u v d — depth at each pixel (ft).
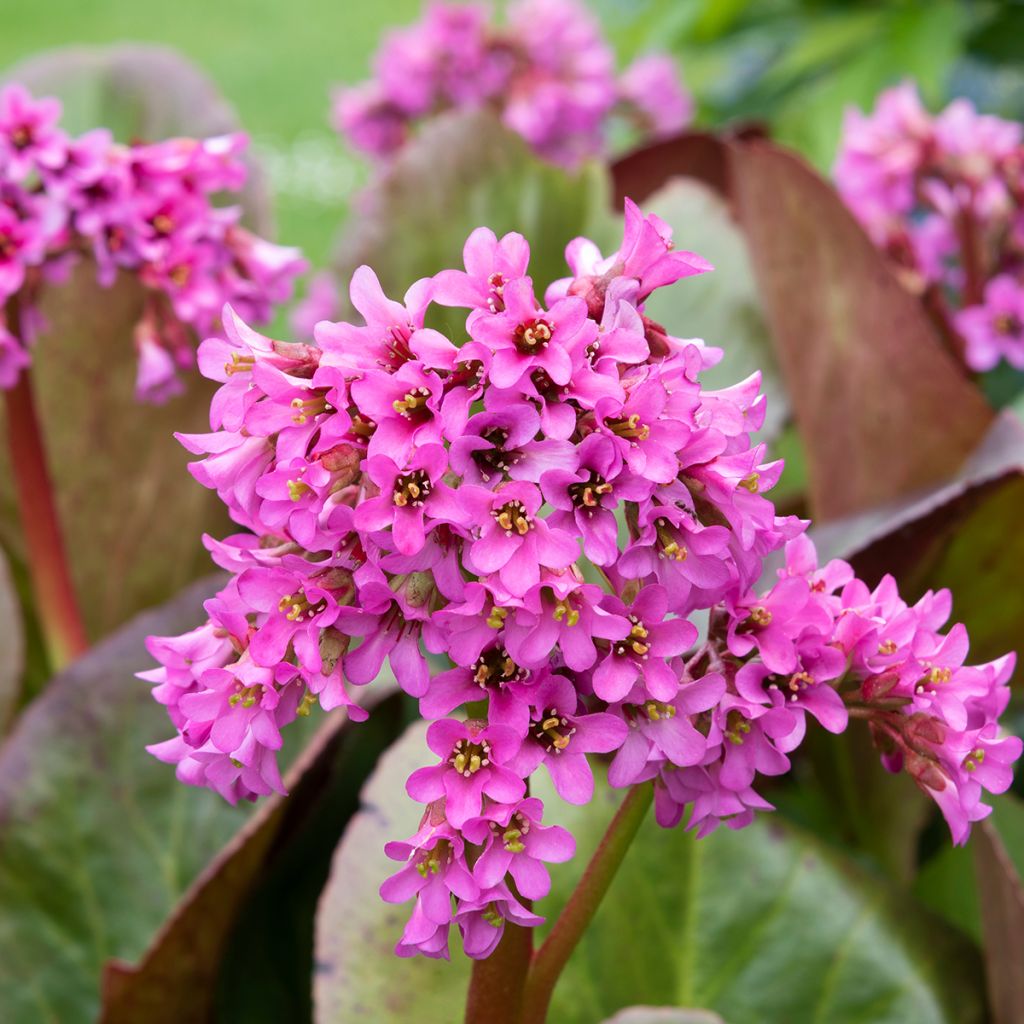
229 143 2.43
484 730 1.66
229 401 1.70
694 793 1.73
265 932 2.41
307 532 1.65
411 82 4.38
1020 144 3.49
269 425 1.68
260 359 1.70
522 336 1.67
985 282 3.20
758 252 2.84
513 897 1.69
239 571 1.74
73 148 2.35
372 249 2.93
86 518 3.08
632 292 1.71
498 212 3.04
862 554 2.42
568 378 1.64
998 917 2.16
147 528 3.10
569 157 4.49
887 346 2.72
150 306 2.48
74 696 2.39
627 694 1.68
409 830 2.14
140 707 2.41
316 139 9.84
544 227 3.08
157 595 3.12
